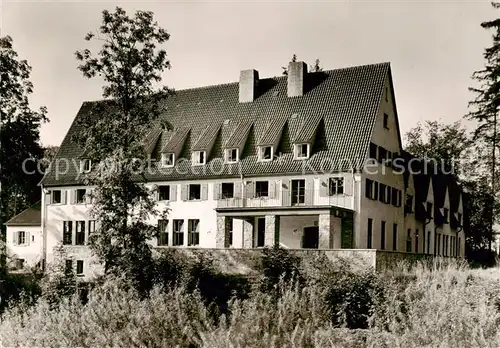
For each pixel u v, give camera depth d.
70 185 45.84
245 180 38.34
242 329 13.65
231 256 29.86
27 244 50.25
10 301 23.75
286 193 36.84
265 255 28.27
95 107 35.84
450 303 16.58
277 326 14.31
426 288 19.36
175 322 15.50
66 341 14.73
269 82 43.06
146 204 33.53
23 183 52.22
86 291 26.39
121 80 34.88
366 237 35.66
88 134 34.06
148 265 27.84
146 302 17.86
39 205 53.34
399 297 18.27
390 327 14.77
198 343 13.85
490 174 48.06
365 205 35.66
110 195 31.80
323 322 16.11
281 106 40.75
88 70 34.72
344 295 18.77
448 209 50.41
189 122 43.78
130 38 35.06
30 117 47.50
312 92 40.38
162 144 43.44
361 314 18.14
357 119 37.12
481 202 54.66
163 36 35.84
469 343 13.37
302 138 37.06
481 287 18.66
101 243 31.28
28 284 28.14
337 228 37.66
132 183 32.09
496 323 15.26
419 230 46.22
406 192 43.44
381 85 38.34
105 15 34.81
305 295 18.98
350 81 39.62
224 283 26.98
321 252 27.81
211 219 39.22
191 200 40.28
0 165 47.56
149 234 31.98
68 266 27.19
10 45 42.19
